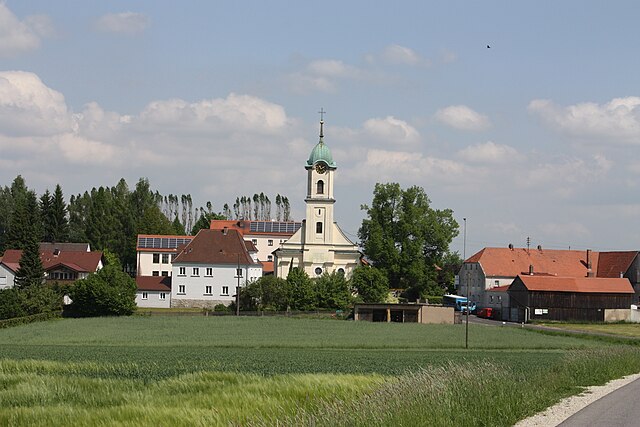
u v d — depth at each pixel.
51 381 35.69
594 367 44.62
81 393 32.84
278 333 88.12
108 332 86.50
